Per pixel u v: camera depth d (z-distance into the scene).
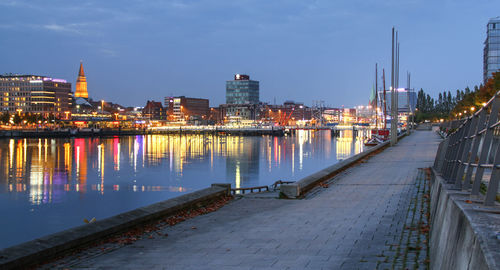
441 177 16.31
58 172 83.00
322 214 17.91
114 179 73.56
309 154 123.50
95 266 11.51
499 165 7.70
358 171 34.19
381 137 120.31
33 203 52.88
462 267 6.20
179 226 16.39
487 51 164.12
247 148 151.12
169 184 67.88
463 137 12.83
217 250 12.88
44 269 11.31
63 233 13.12
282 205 20.61
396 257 11.20
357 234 14.08
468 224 6.47
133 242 14.03
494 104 8.77
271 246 13.09
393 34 68.56
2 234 39.28
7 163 98.25
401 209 18.16
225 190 22.59
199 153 129.50
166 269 11.12
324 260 11.29
